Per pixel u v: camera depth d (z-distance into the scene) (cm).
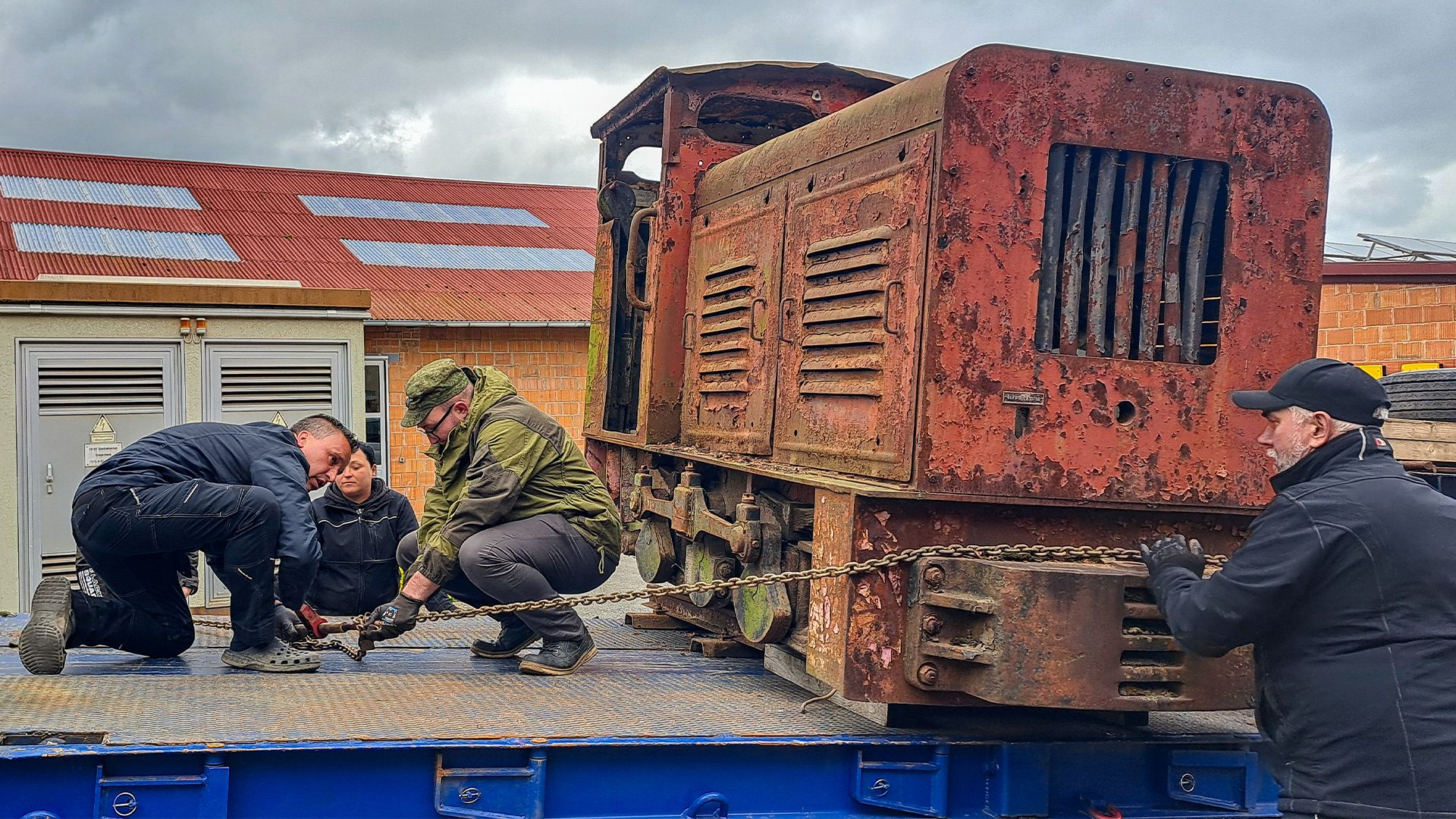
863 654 381
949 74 378
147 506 445
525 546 480
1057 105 385
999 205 381
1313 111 406
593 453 683
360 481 631
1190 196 405
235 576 459
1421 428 678
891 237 405
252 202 1730
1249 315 402
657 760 371
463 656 528
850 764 387
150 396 860
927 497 375
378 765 352
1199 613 325
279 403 887
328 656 514
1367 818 304
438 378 497
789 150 500
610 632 608
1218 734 419
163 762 336
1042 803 389
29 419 834
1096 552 383
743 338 522
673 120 591
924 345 378
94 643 484
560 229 1834
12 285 827
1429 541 307
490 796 355
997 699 361
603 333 678
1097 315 393
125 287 850
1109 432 390
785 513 467
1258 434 403
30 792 327
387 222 1725
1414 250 1431
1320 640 314
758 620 466
